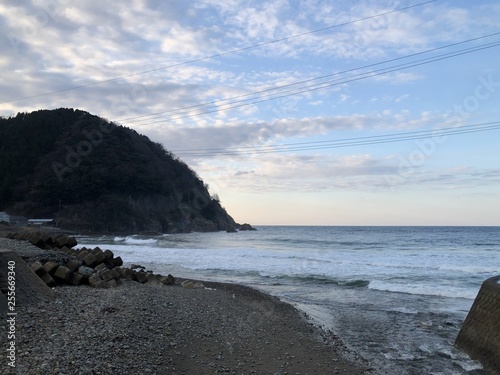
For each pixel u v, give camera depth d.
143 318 8.17
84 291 10.22
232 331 8.82
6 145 81.56
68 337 6.18
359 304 13.72
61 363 5.14
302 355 7.81
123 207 78.44
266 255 31.06
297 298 14.79
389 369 7.43
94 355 5.67
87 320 7.22
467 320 8.94
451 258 29.20
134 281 14.02
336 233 84.06
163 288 13.70
